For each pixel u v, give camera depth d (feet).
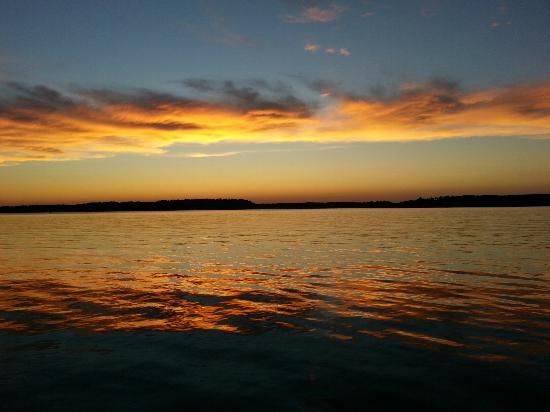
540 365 24.61
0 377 23.54
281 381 22.98
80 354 27.02
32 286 49.06
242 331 31.73
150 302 40.96
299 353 27.09
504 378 22.94
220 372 24.25
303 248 91.04
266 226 198.90
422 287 47.34
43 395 21.47
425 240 105.50
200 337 30.40
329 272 58.65
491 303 39.45
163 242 109.91
